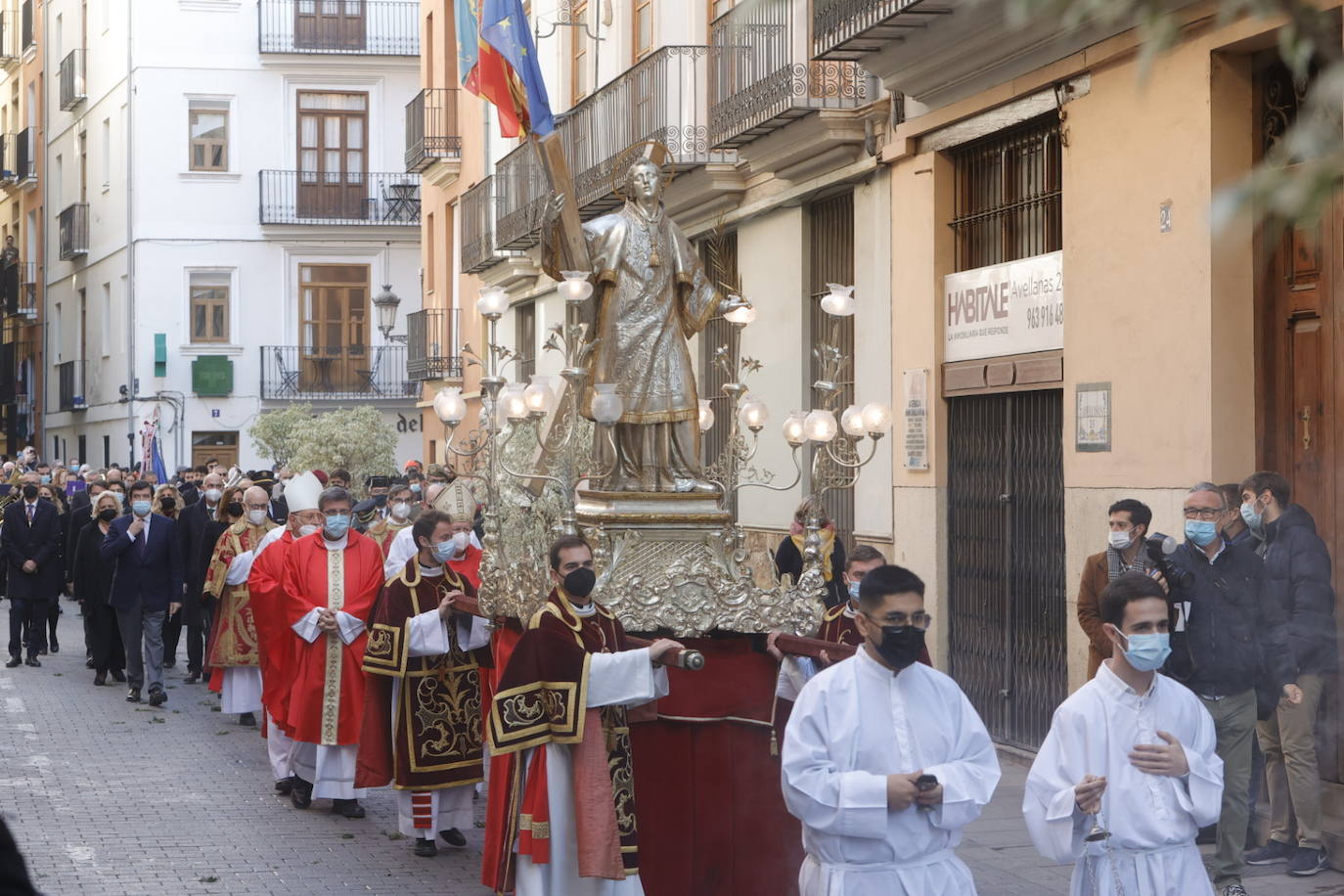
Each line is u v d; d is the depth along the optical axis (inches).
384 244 1523.1
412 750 344.2
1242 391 369.7
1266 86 370.6
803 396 590.2
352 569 398.0
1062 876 316.8
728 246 674.2
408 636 343.0
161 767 456.4
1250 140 371.9
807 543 290.8
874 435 292.5
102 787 424.5
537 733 245.8
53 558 699.4
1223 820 294.2
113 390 1573.6
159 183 1497.3
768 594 282.5
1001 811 382.6
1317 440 352.5
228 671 528.1
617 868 244.2
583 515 286.8
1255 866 320.2
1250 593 298.2
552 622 250.4
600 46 781.9
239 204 1508.4
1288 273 362.6
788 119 546.6
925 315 498.6
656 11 700.0
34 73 1958.7
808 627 284.4
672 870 274.2
